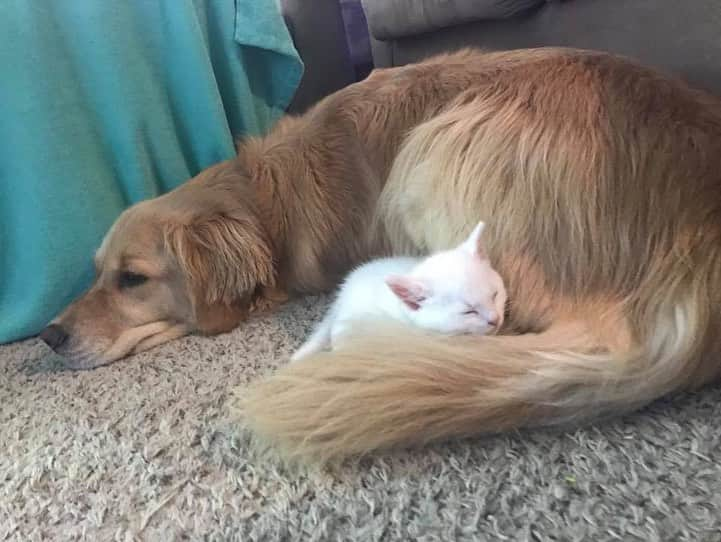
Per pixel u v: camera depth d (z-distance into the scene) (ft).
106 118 5.58
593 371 3.38
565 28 5.61
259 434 3.57
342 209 5.05
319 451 3.39
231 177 5.39
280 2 7.25
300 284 5.34
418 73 5.00
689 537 2.72
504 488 3.12
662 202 3.59
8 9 4.90
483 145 4.20
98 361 4.81
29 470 3.69
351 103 5.16
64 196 5.34
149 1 5.63
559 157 3.87
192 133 6.15
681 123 3.73
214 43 6.21
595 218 3.73
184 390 4.26
